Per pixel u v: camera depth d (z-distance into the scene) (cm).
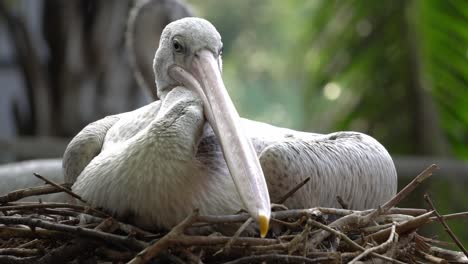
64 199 1170
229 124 941
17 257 928
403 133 1773
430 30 1747
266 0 3191
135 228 929
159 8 1421
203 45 1005
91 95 1822
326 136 1098
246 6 3241
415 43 1761
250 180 900
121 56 1827
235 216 907
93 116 1820
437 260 956
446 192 1678
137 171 937
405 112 1777
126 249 910
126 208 945
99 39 1817
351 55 1816
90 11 1827
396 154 1777
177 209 937
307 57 1891
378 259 913
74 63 1819
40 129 1830
